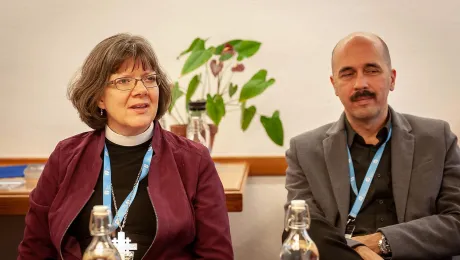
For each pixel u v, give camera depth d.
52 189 1.84
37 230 1.84
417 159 2.14
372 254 1.90
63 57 3.14
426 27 2.96
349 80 2.15
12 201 2.26
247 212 3.11
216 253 1.76
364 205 2.16
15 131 3.18
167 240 1.70
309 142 2.27
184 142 1.89
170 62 3.11
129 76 1.75
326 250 1.91
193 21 3.07
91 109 1.82
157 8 3.08
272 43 3.04
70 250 1.74
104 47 1.77
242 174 2.62
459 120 2.99
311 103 3.05
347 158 2.19
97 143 1.85
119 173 1.81
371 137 2.21
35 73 3.16
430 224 2.02
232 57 3.04
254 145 3.10
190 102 2.61
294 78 3.05
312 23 3.01
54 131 3.17
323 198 2.15
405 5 2.96
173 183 1.78
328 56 3.02
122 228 1.75
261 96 3.08
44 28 3.12
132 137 1.85
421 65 2.99
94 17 3.11
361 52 2.13
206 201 1.81
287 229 1.36
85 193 1.77
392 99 3.03
